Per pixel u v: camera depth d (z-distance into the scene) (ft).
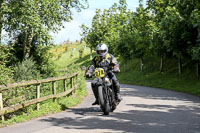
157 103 37.68
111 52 158.71
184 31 89.56
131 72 142.00
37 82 27.50
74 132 18.90
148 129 19.75
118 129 19.71
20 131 19.66
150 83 101.96
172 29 91.81
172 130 19.52
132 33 135.95
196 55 81.87
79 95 43.93
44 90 34.83
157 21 115.14
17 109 24.29
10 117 24.84
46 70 69.87
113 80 27.22
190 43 88.43
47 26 76.74
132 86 90.38
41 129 20.18
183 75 104.94
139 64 148.56
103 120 23.43
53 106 29.55
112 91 26.96
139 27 128.47
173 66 124.36
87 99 41.55
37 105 27.84
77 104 35.47
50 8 75.46
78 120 23.61
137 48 127.13
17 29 73.20
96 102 27.32
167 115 26.55
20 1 67.46
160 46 108.78
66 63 222.07
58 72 51.78
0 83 31.76
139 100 41.32
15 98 26.73
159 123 22.16
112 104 27.45
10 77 36.78
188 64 114.52
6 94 25.89
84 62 203.51
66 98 36.19
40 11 73.26
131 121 22.93
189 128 20.30
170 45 94.38
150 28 113.09
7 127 21.30
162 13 111.34
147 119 23.98
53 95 31.24
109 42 155.84
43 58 74.38
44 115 26.63
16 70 45.83
